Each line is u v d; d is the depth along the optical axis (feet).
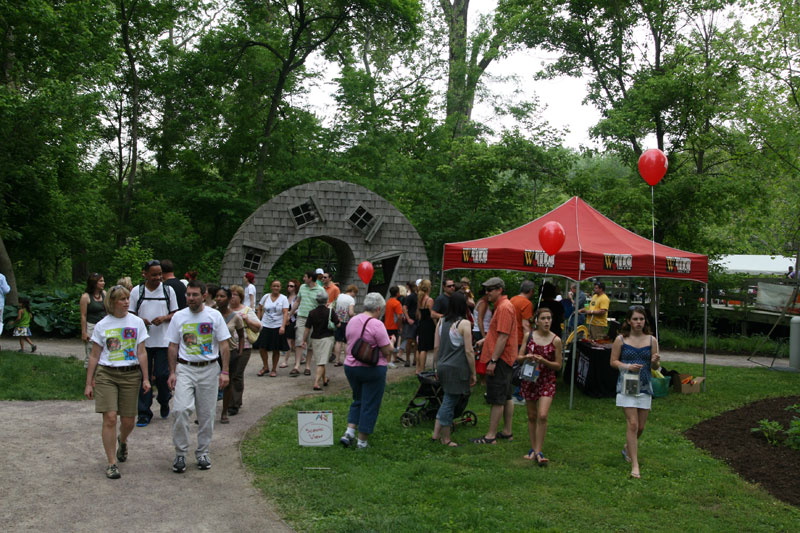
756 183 59.98
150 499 16.80
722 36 57.88
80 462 19.42
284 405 28.50
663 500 18.10
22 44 59.06
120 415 18.79
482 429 25.43
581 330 36.88
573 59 70.13
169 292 24.93
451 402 22.90
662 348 59.11
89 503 16.31
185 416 18.78
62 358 36.58
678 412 29.55
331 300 40.42
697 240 66.95
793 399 33.32
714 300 69.21
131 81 80.74
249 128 84.17
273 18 85.61
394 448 22.17
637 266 32.58
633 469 20.38
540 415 20.90
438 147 91.50
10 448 20.30
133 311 24.63
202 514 16.03
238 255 49.08
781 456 22.59
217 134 84.58
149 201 80.59
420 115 89.86
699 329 67.56
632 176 69.97
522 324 26.78
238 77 84.53
